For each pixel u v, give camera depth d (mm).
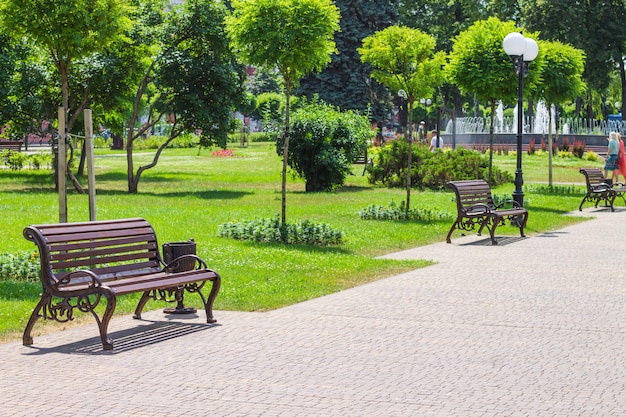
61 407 6422
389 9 61812
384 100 61875
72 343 8664
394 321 9766
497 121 67375
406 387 6992
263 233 17125
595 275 13367
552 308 10602
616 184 27438
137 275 9727
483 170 33781
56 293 8562
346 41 60062
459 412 6324
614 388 7016
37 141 87062
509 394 6809
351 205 25547
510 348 8445
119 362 7820
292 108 33656
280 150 31734
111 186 34219
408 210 21781
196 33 31172
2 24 15055
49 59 31609
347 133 32344
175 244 10422
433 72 21656
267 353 8172
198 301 10992
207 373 7410
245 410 6348
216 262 14109
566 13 63156
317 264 14125
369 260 14719
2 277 12719
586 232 20031
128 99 34750
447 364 7770
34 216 21484
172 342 8664
